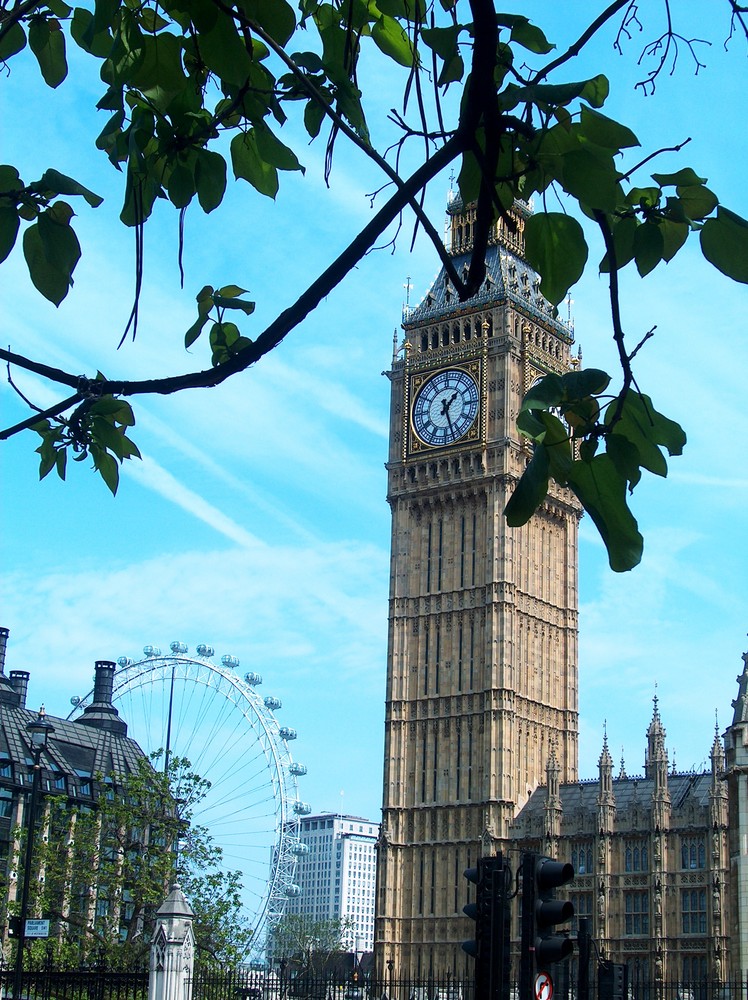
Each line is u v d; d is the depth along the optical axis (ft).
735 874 248.93
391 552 386.52
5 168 21.03
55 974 169.48
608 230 18.86
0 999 170.91
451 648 370.53
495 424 375.45
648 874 327.06
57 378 20.86
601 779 339.57
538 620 375.04
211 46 20.27
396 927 356.59
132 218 21.03
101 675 498.28
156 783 246.68
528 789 359.66
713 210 19.80
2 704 439.63
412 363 393.70
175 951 157.17
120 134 20.92
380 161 19.39
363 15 23.99
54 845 248.32
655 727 338.75
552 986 71.20
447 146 18.80
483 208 19.25
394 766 370.12
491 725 355.15
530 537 378.53
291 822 467.11
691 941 317.01
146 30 21.26
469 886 348.38
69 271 21.48
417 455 387.14
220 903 235.81
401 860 362.12
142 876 233.96
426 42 20.38
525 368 379.14
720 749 321.93
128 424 26.12
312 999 178.29
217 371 19.98
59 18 23.58
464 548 375.86
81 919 240.53
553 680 376.07
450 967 343.46
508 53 19.38
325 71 22.18
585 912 336.29
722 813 317.42
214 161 21.68
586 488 19.30
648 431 19.44
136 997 166.81
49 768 435.53
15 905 245.86
